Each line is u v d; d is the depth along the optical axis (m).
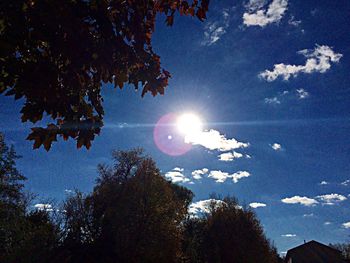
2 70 3.35
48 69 3.49
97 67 3.80
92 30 3.75
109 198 38.12
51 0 3.26
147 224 36.88
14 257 22.14
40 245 23.61
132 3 4.11
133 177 39.69
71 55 3.54
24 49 3.34
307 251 67.06
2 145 26.98
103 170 39.97
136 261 35.81
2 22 3.23
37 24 3.29
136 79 4.34
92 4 3.60
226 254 50.03
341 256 66.38
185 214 42.62
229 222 51.66
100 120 4.24
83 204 36.28
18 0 3.19
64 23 3.34
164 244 37.12
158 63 4.39
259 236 51.91
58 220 29.91
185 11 4.49
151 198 37.94
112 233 36.16
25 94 3.57
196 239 49.75
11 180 26.59
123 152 40.81
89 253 34.12
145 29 4.19
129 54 4.05
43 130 3.89
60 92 3.71
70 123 3.98
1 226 23.61
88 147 4.14
